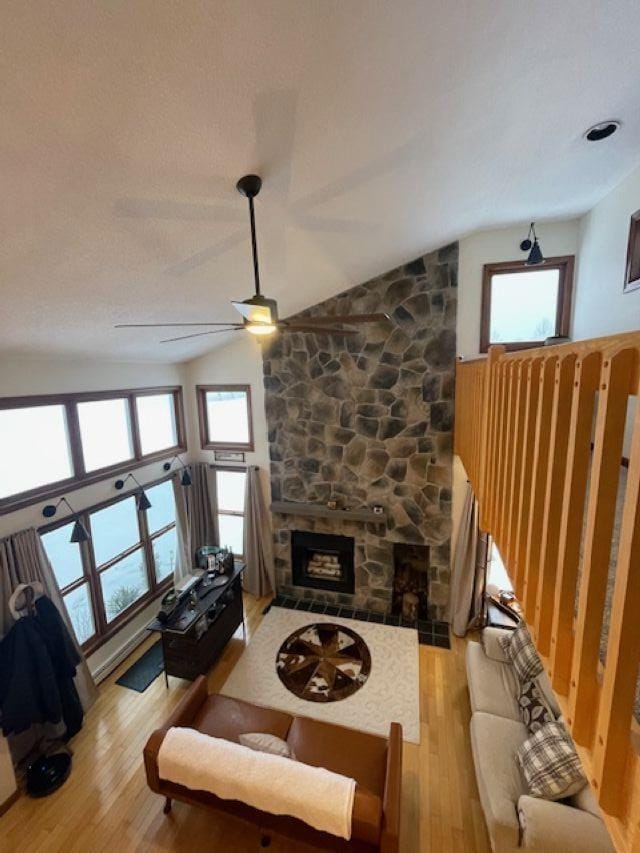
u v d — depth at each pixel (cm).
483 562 479
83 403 429
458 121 209
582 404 108
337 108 179
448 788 304
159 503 544
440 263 447
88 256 238
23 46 117
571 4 145
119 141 164
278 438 548
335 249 346
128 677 427
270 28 134
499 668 368
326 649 465
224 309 406
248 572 580
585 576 102
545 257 424
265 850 263
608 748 94
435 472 489
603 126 238
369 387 497
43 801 300
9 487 354
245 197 227
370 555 531
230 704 325
